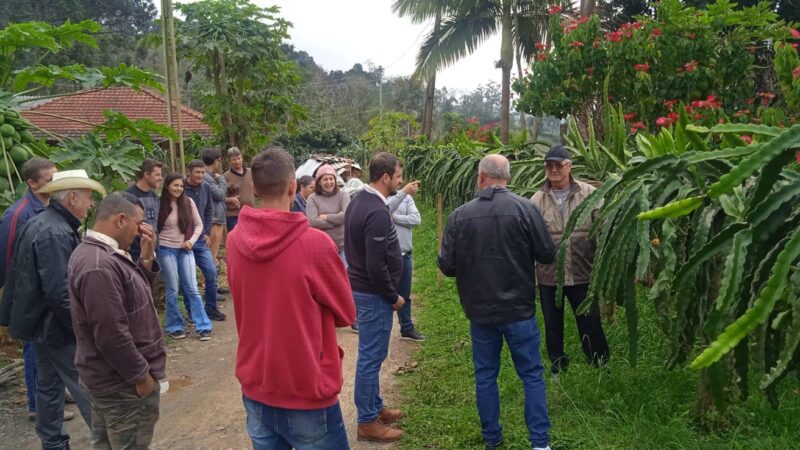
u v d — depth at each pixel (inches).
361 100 1647.4
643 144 134.2
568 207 164.2
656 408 140.4
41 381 130.3
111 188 237.6
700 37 245.4
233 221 311.1
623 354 172.6
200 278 308.2
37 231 123.3
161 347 111.8
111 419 105.7
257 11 418.0
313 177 261.6
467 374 175.9
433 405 158.9
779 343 82.7
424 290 276.1
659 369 158.6
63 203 128.0
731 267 74.7
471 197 335.3
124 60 1143.0
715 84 248.5
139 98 603.8
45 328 124.0
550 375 165.2
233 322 244.8
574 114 287.0
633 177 114.7
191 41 398.0
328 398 90.7
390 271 141.2
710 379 97.1
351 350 208.5
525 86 313.1
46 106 567.8
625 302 118.8
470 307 129.4
